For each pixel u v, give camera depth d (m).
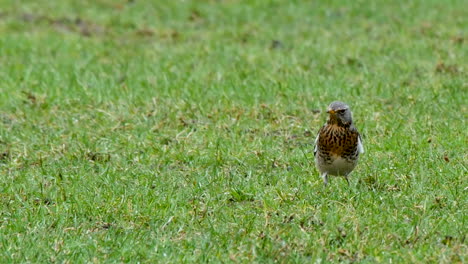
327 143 11.91
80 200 12.09
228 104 16.66
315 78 18.31
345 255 10.03
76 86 18.17
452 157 13.54
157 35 24.17
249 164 13.73
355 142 11.96
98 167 13.73
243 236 10.59
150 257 10.11
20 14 26.30
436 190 12.12
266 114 16.11
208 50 21.58
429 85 17.78
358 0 27.78
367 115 15.89
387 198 11.77
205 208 11.59
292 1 27.81
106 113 16.22
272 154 14.03
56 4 27.62
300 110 16.33
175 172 13.38
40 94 17.70
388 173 12.84
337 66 19.58
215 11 27.05
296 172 13.14
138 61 20.62
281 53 21.14
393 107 16.41
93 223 11.34
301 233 10.57
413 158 13.45
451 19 25.34
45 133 15.41
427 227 10.70
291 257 9.91
